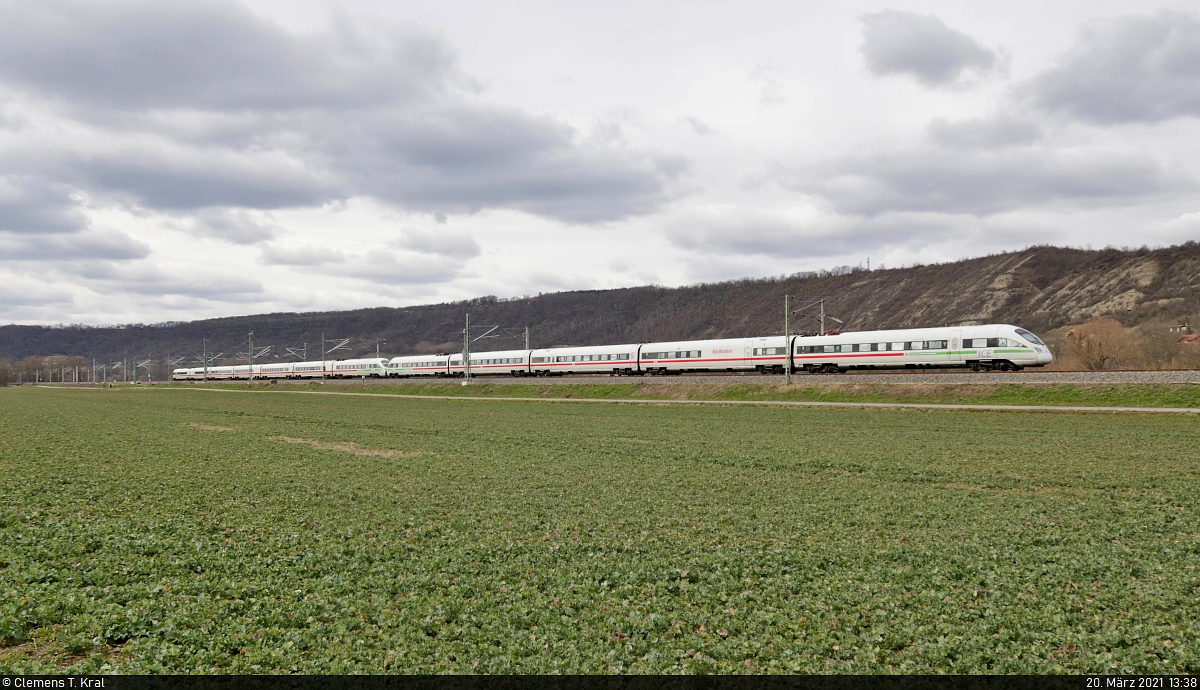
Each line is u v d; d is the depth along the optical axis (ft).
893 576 55.62
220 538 68.18
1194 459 112.78
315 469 113.60
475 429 177.47
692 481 100.89
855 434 153.17
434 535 69.82
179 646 41.98
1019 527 71.46
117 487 96.37
